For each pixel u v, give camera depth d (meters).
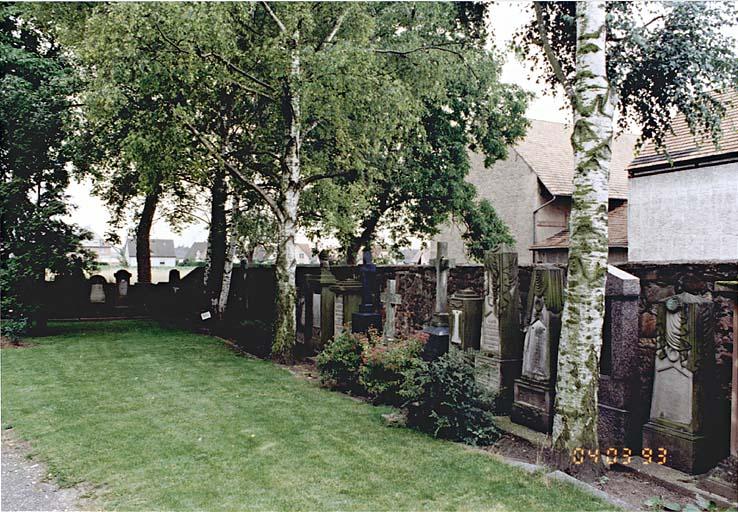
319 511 4.73
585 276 5.55
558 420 5.68
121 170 15.71
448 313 9.08
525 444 6.59
